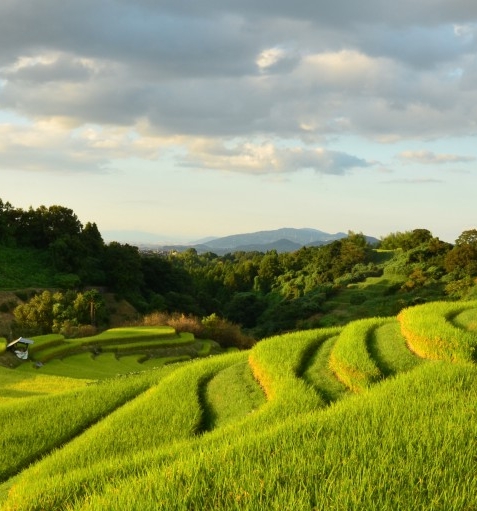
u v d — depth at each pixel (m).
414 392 11.96
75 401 20.03
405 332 18.47
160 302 89.94
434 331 16.59
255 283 134.50
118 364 41.69
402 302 70.38
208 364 21.91
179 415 16.00
